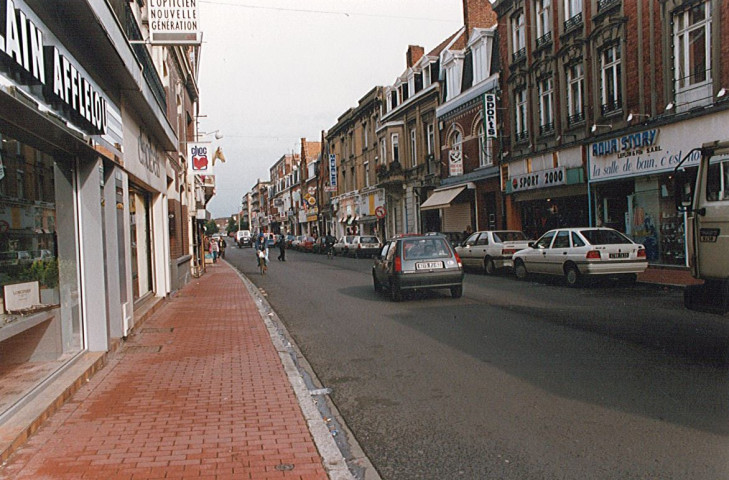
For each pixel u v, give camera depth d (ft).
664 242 55.01
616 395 17.33
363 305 40.40
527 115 76.28
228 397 18.34
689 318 29.66
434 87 104.47
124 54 24.97
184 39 32.07
